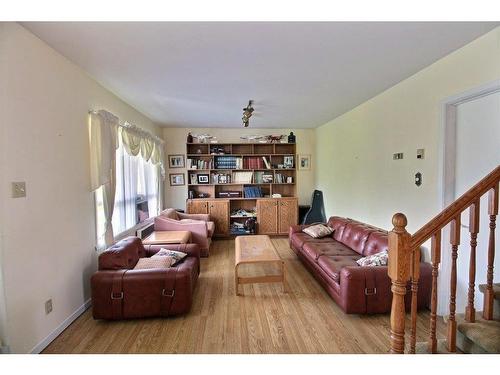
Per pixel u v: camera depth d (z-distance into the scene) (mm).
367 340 2209
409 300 2547
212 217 5723
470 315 1604
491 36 1976
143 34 1983
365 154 3938
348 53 2328
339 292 2660
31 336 1958
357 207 4207
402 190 3084
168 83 3070
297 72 2768
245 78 2932
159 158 5367
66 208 2408
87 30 1932
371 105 3752
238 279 3094
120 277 2469
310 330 2357
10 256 1789
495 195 1557
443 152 2447
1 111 1737
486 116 2148
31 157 1981
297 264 4137
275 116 4898
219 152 6062
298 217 5926
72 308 2486
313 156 6305
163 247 3398
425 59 2473
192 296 2898
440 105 2465
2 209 1738
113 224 3502
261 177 6168
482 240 2195
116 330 2363
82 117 2691
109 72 2734
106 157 2971
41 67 2090
